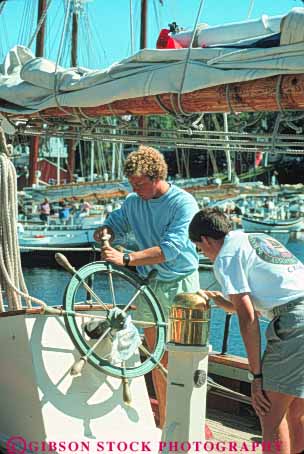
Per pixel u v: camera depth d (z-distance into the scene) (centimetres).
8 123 463
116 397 351
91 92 400
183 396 290
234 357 471
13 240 367
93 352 336
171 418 292
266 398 297
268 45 341
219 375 471
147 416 360
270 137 359
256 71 330
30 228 2272
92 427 338
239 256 298
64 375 336
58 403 331
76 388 338
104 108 407
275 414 296
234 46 356
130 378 343
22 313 329
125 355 340
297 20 320
